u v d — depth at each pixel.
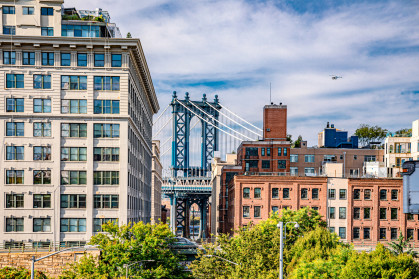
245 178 96.75
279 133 111.06
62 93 74.19
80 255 60.91
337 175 103.56
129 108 78.06
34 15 76.06
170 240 61.59
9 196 72.88
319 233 59.34
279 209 96.00
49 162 73.31
